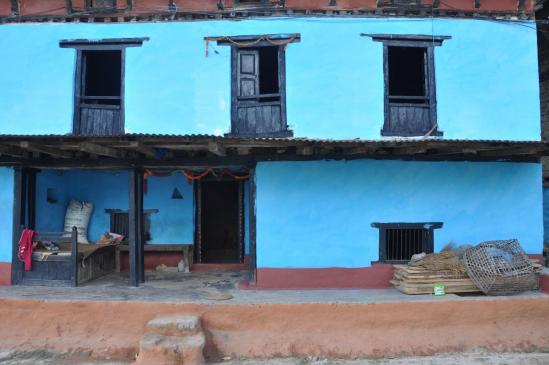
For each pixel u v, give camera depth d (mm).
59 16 9023
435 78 8906
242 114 8883
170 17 8953
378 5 8836
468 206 8859
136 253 8742
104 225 10898
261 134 8789
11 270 8773
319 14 8859
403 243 8922
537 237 8953
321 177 8609
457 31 8977
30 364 6625
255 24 8875
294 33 8820
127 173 10867
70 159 8797
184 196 10945
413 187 8766
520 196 8969
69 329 7215
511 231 8914
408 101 9922
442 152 8500
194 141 7137
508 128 8953
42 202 9719
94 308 7246
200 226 11031
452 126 8883
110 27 8977
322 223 8586
